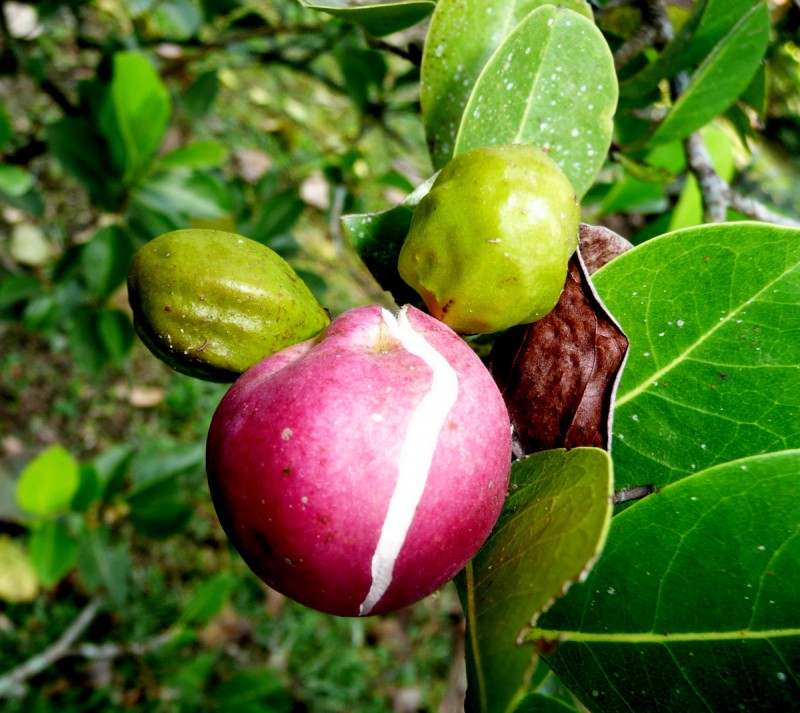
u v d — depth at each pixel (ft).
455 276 0.25
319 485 0.21
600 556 0.25
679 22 0.46
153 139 0.61
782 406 0.27
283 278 0.27
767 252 0.27
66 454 0.62
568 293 0.26
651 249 0.28
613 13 0.41
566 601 0.26
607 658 0.25
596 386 0.26
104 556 0.68
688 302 0.28
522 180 0.24
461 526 0.22
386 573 0.22
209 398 1.27
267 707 0.73
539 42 0.30
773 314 0.27
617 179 0.55
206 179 0.66
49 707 0.89
